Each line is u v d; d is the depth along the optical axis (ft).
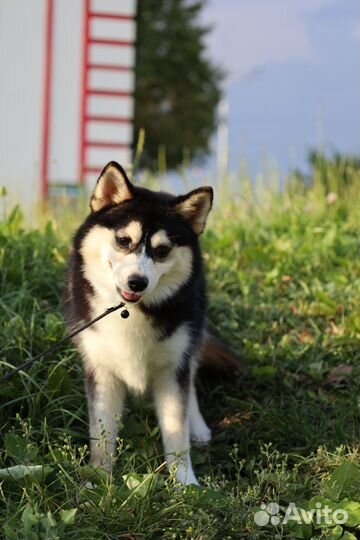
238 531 12.18
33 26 45.75
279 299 21.80
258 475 13.57
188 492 12.65
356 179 31.40
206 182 29.81
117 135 46.96
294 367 18.48
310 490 13.67
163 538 11.89
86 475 13.03
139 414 16.17
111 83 46.70
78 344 15.11
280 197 30.45
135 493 12.38
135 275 13.48
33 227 26.68
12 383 15.85
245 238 25.98
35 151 45.85
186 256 14.69
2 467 13.73
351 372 17.84
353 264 23.62
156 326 14.39
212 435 16.44
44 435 14.26
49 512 11.29
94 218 14.78
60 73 46.11
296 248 25.11
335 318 20.74
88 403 14.84
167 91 126.82
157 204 14.70
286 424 15.85
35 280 20.04
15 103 45.75
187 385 14.98
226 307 20.97
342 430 15.47
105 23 46.47
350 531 12.50
